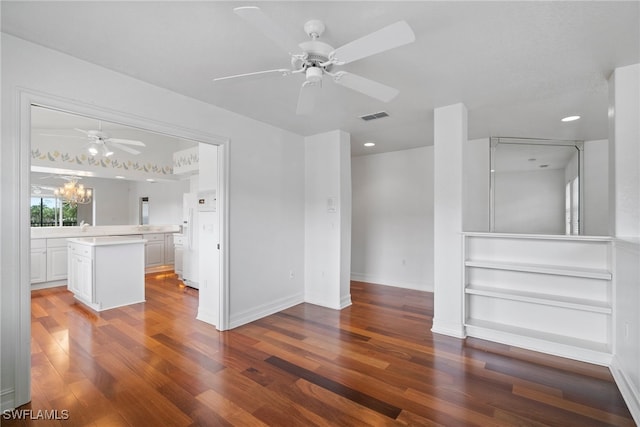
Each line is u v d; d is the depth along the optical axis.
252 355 2.73
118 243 4.21
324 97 2.98
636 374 1.93
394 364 2.56
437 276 3.27
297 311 4.00
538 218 4.62
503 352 2.77
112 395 2.12
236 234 3.47
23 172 1.99
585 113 3.44
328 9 1.70
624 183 2.32
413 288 5.23
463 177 3.13
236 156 3.46
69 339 3.08
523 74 2.49
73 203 8.06
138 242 4.43
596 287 2.71
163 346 2.92
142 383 2.28
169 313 3.93
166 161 6.99
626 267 2.17
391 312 3.96
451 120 3.18
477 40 2.01
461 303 3.12
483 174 4.71
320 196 4.32
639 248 1.78
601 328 2.68
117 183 8.91
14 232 1.96
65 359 2.65
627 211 2.32
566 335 2.83
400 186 5.42
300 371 2.45
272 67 2.41
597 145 4.53
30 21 1.81
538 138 4.56
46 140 5.34
